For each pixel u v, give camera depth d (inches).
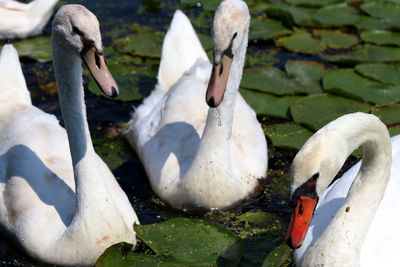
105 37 636.1
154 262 357.1
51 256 363.6
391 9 674.2
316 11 672.4
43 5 636.1
